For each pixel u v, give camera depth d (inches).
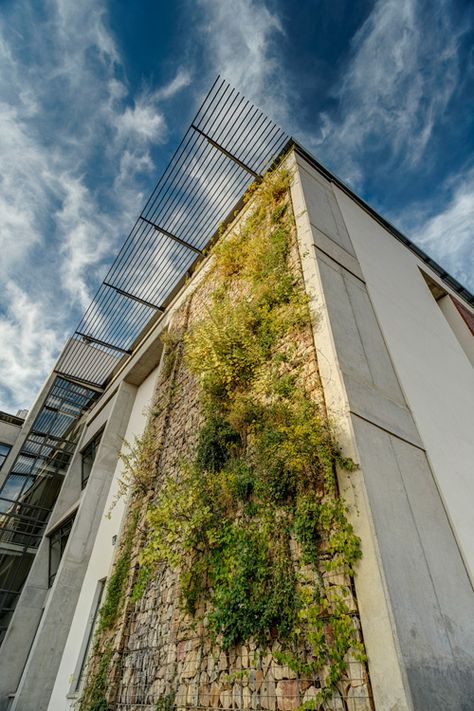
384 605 90.0
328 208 285.3
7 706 335.0
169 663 156.3
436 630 94.1
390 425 150.2
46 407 642.2
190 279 422.3
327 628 100.3
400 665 80.2
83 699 193.9
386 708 78.4
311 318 184.1
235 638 128.4
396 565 100.3
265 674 111.7
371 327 203.3
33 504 551.8
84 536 359.3
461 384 252.4
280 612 112.6
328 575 108.2
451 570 115.4
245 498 157.4
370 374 168.2
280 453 138.9
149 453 301.0
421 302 310.8
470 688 87.3
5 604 457.4
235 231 333.4
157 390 363.6
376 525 105.4
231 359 209.9
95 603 292.0
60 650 304.3
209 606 146.7
